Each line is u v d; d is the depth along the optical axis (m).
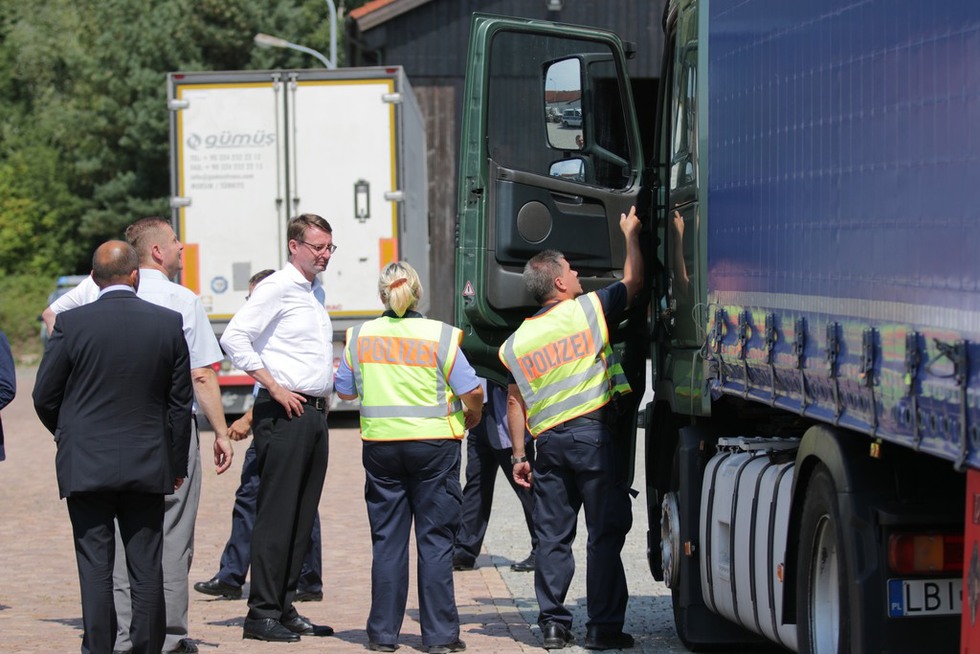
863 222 6.02
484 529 12.99
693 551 9.30
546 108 11.17
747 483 8.34
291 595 10.16
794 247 7.03
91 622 8.16
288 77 24.95
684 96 9.62
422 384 9.57
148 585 8.29
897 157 5.62
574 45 11.30
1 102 86.25
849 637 6.45
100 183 71.50
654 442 10.55
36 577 12.73
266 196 25.03
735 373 8.27
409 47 38.47
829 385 6.50
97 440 8.07
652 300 10.68
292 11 66.56
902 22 5.59
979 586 5.18
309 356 9.91
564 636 9.65
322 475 10.16
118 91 68.12
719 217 8.62
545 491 9.72
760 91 7.71
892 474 6.45
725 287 8.45
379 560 9.66
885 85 5.77
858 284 6.07
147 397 8.20
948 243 5.10
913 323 5.43
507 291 11.17
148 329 8.20
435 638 9.54
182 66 65.62
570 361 9.59
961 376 4.95
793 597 7.45
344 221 25.02
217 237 25.03
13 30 89.12
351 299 24.97
